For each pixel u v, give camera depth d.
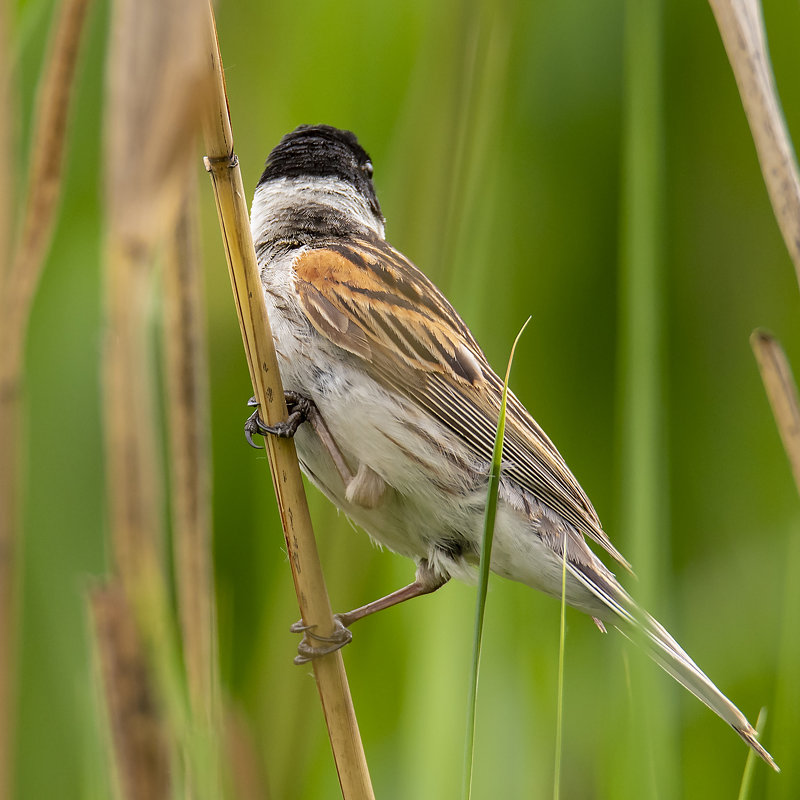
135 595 3.29
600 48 9.03
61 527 5.85
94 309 6.71
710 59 9.85
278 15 7.98
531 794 5.97
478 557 6.62
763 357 5.07
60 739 5.41
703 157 9.91
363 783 5.17
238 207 5.05
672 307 9.78
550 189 9.17
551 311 9.12
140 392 3.21
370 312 6.51
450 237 7.26
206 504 4.43
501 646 6.54
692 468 9.30
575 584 6.47
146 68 2.82
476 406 6.51
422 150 7.29
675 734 6.17
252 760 4.38
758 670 8.25
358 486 6.32
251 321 5.20
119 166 2.85
